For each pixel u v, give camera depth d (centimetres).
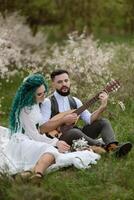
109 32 2530
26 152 895
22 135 914
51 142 917
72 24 2020
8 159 893
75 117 955
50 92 1222
